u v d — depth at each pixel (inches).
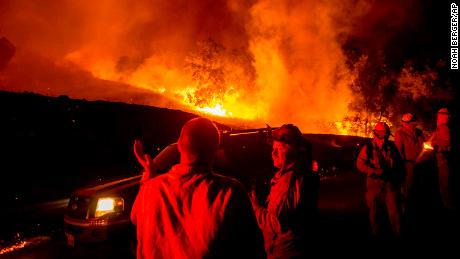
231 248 62.3
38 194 304.0
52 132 427.2
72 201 182.7
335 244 186.7
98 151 415.5
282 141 94.2
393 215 185.2
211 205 62.1
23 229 226.7
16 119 423.5
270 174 215.9
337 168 312.7
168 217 63.9
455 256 171.0
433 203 257.1
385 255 172.4
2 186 303.0
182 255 61.6
